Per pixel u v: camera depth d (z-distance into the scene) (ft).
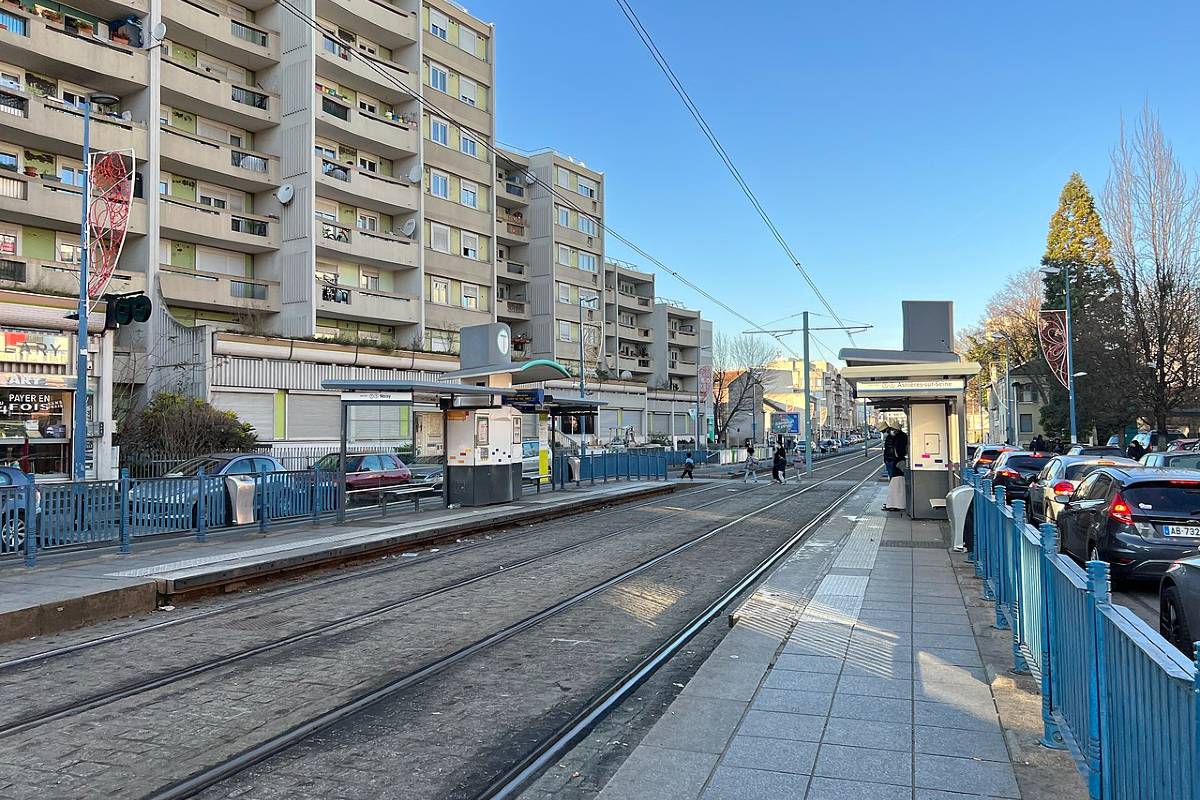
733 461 167.73
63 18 98.02
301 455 101.65
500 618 28.50
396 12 133.80
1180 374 107.24
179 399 89.66
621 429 190.70
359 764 15.74
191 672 22.06
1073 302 155.02
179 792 14.38
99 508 37.45
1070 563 14.53
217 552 38.75
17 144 95.30
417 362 127.24
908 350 62.69
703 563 40.50
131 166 100.17
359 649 24.36
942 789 13.24
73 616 28.07
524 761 15.85
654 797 13.28
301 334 117.29
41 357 70.28
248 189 120.26
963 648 22.08
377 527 49.37
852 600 28.66
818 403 414.62
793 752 14.98
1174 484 30.91
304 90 119.03
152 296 101.86
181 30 109.50
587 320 192.24
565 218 187.52
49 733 17.38
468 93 150.92
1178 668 8.30
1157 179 104.83
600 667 22.48
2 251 93.86
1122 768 10.43
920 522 55.01
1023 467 65.57
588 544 47.70
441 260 142.61
